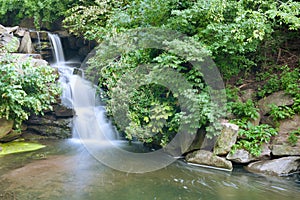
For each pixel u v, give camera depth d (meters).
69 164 3.81
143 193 2.87
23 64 4.47
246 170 3.65
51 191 2.86
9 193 2.79
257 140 3.78
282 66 4.76
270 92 4.43
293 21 3.76
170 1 4.36
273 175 3.46
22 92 4.22
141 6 4.48
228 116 4.21
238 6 4.13
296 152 3.60
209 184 3.16
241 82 4.92
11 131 4.92
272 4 4.12
